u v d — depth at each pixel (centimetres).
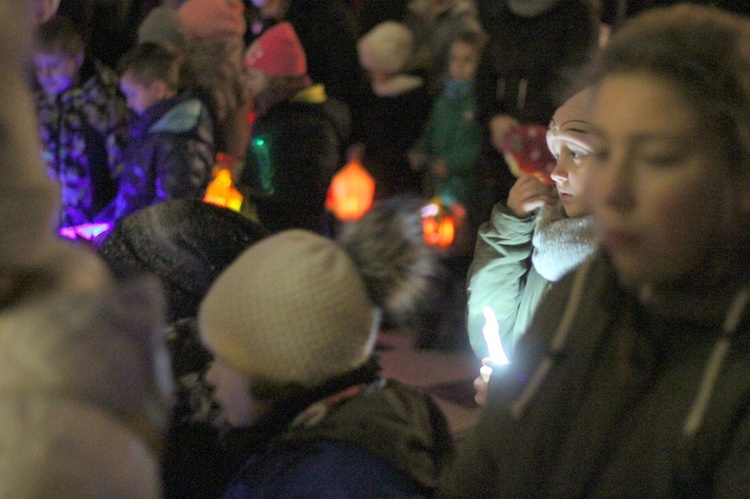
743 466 103
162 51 470
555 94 478
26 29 81
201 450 186
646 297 114
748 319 106
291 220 542
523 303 236
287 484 152
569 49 473
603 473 115
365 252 165
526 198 239
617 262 112
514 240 244
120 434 81
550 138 222
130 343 83
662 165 105
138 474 82
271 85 542
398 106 594
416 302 171
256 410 164
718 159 104
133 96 466
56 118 467
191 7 539
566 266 216
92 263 88
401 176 592
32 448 75
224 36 533
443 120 554
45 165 87
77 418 78
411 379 522
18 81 81
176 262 206
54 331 79
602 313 120
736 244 106
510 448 127
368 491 149
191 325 196
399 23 638
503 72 494
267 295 157
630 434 113
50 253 85
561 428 121
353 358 162
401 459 154
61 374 78
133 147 464
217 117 515
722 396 106
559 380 122
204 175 464
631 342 115
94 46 573
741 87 104
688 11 112
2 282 81
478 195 530
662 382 112
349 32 609
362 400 162
